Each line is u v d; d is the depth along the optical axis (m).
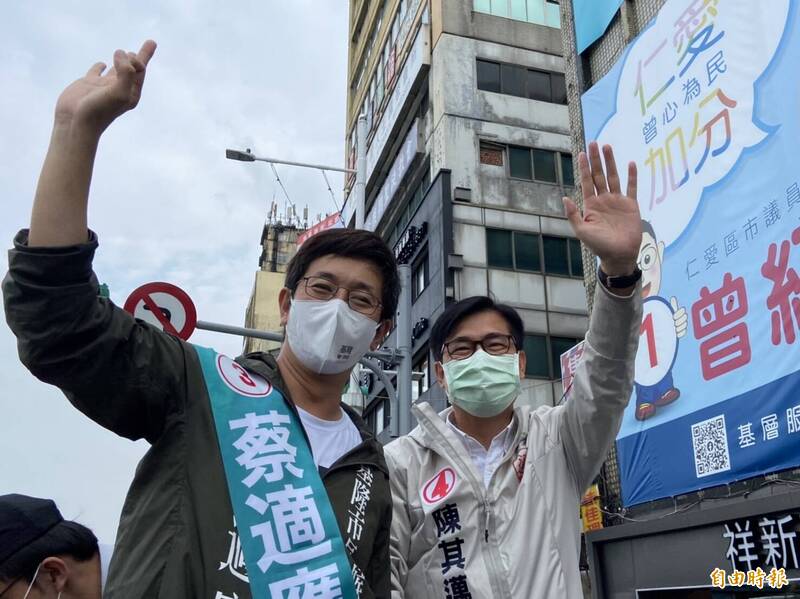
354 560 1.93
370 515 2.05
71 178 1.54
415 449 3.11
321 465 2.05
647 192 8.48
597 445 2.75
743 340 6.77
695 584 7.14
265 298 42.28
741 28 7.22
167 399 1.75
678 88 8.11
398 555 2.77
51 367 1.53
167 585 1.55
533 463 2.88
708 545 7.02
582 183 2.57
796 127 6.37
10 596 2.06
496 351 3.10
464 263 16.41
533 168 18.02
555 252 17.34
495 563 2.66
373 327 2.25
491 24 19.12
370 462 2.17
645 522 7.87
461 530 2.76
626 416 8.45
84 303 1.53
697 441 7.23
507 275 16.69
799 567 5.95
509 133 18.09
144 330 1.76
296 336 2.20
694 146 7.74
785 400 6.18
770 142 6.67
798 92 6.38
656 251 8.20
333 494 2.00
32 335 1.50
